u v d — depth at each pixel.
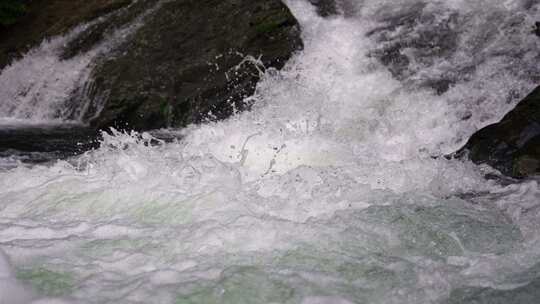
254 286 2.99
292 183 4.39
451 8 8.08
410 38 7.88
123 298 2.91
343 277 3.08
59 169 5.26
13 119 9.44
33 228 3.88
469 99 6.44
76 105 9.07
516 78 6.49
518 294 2.89
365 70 7.59
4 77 10.59
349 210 3.92
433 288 2.97
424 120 6.30
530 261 3.21
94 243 3.59
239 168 4.97
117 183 4.59
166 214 3.98
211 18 9.27
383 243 3.46
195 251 3.40
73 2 12.19
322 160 5.31
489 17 7.60
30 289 3.03
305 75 7.86
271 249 3.38
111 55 9.45
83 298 2.92
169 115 7.98
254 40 8.41
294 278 3.06
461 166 4.79
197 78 8.26
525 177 4.62
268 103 7.03
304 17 9.14
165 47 9.06
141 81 8.43
